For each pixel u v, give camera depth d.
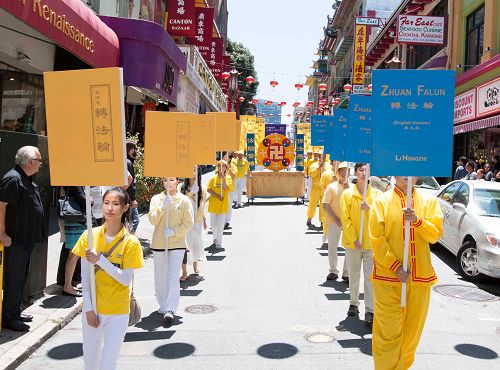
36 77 12.88
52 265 8.63
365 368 5.11
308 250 11.44
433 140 4.48
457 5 20.78
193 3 24.00
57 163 4.00
